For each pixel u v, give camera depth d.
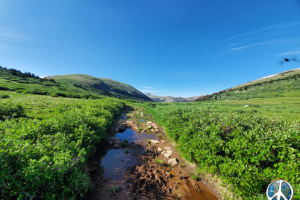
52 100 34.06
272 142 5.92
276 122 8.55
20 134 6.74
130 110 42.12
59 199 4.67
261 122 8.80
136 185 7.78
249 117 9.21
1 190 3.79
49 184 4.48
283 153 5.49
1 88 57.28
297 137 5.74
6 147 4.87
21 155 4.80
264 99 61.06
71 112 12.64
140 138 16.23
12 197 4.03
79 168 6.48
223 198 7.14
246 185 5.96
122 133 17.81
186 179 8.86
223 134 8.22
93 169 8.63
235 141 7.04
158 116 26.61
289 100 50.50
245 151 6.43
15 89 61.44
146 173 8.91
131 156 11.51
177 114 15.51
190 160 9.84
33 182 4.14
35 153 5.34
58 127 8.91
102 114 18.44
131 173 8.95
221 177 7.06
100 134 11.88
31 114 15.35
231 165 6.61
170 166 10.23
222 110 33.31
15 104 14.34
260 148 6.05
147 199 6.83
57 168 4.80
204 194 7.65
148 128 19.94
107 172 8.95
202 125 10.22
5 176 3.76
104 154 11.42
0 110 12.40
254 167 5.76
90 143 9.71
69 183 5.32
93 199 6.37
